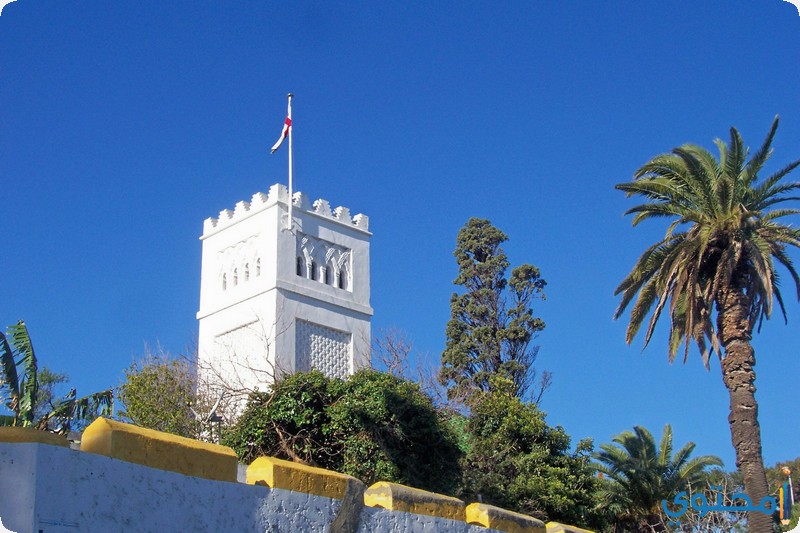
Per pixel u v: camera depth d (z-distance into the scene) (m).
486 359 53.25
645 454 43.06
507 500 30.69
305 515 10.56
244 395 37.38
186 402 33.72
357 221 47.78
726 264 28.36
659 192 29.58
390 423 27.38
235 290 45.00
